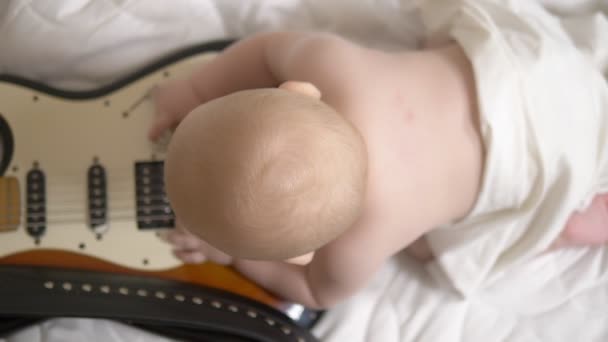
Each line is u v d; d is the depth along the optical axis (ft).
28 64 2.85
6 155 2.69
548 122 2.45
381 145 2.23
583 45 2.94
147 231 2.75
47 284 2.59
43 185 2.69
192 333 2.75
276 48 2.52
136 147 2.78
